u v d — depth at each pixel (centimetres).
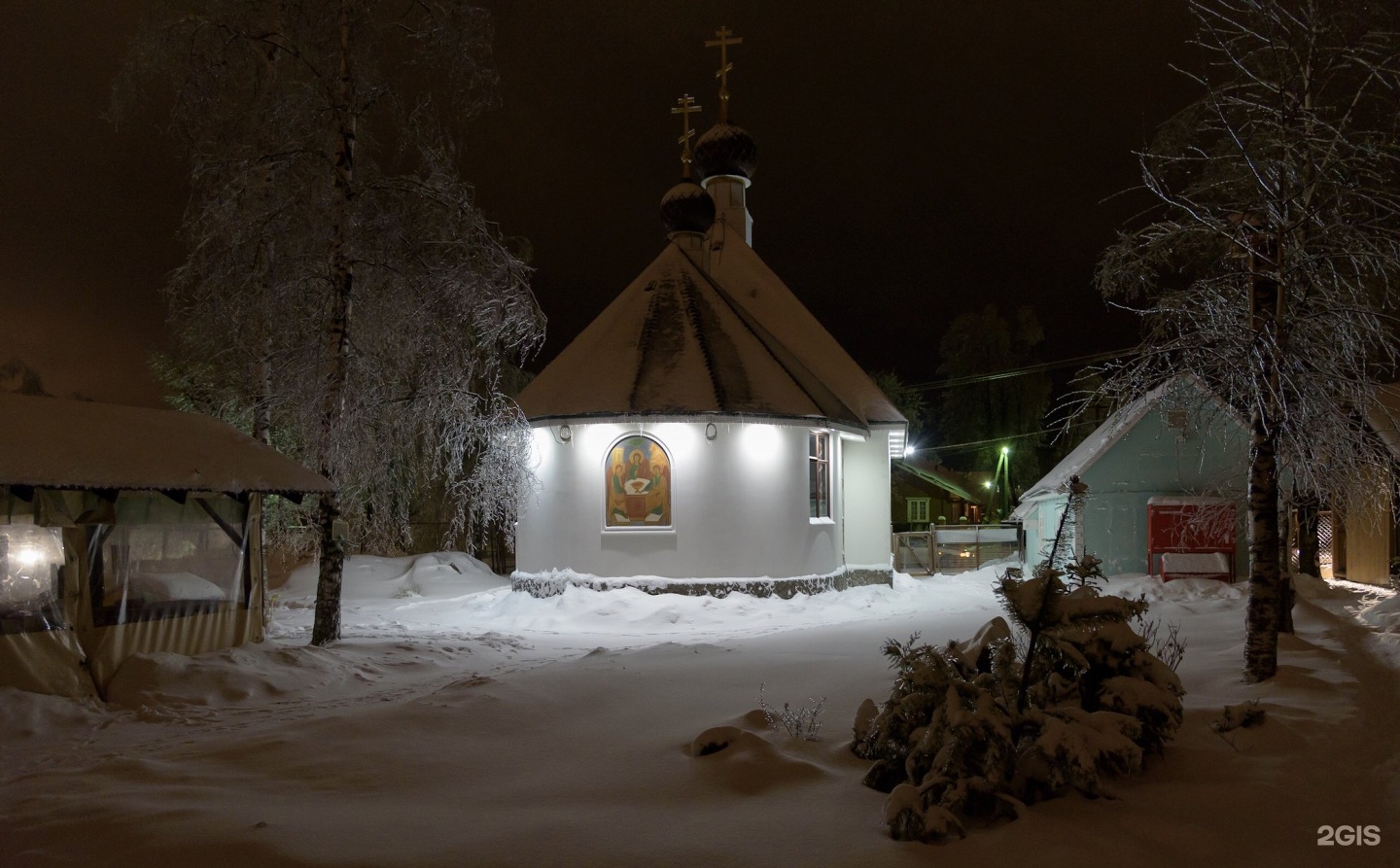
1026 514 3516
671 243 2689
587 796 624
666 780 654
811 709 844
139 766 685
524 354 1540
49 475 1054
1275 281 944
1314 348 962
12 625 1026
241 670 1148
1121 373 1077
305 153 1418
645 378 2158
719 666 1120
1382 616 1352
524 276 1508
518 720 839
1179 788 588
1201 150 1072
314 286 1440
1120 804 560
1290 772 615
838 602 2172
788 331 2744
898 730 618
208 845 513
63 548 1082
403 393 1521
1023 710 614
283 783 652
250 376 1605
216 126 1457
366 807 601
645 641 1662
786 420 2148
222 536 1308
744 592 2080
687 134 2728
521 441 1731
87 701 1048
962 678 625
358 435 1430
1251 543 949
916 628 1566
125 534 1173
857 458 2642
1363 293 986
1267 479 944
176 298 1444
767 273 2847
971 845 506
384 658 1326
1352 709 780
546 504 2155
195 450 1292
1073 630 642
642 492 2095
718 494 2092
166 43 1390
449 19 1428
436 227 1474
